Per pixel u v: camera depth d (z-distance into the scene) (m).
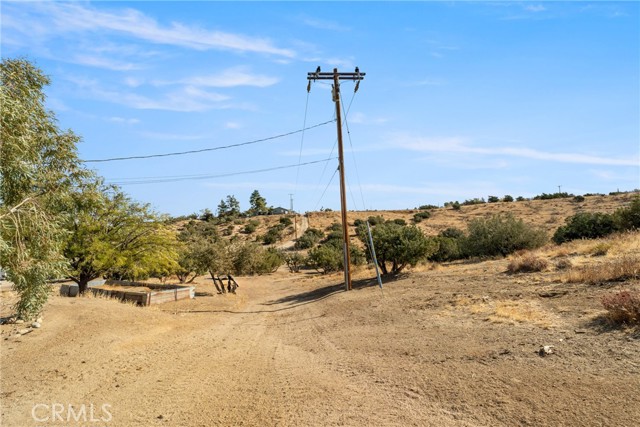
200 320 16.36
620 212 24.83
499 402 5.68
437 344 9.08
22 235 10.63
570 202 86.62
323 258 41.38
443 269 22.98
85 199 13.62
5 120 9.95
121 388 7.54
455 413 5.54
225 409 6.39
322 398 6.57
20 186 10.74
